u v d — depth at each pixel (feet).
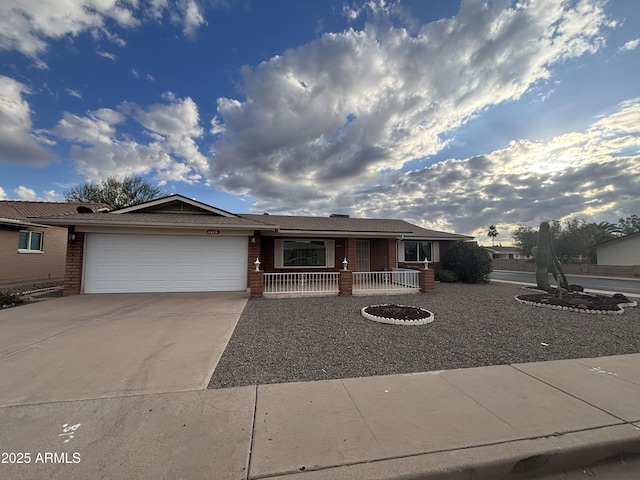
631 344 15.98
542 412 8.78
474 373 11.89
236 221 34.83
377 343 16.11
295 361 13.37
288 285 38.58
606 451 7.30
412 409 8.95
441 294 35.55
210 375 11.71
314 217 59.47
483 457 6.75
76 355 13.80
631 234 80.33
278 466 6.44
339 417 8.48
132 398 9.70
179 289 34.27
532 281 57.67
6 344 15.38
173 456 6.77
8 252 42.88
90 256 32.45
